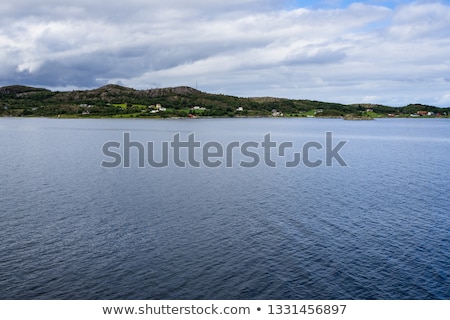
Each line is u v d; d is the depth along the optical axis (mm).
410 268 34375
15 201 53781
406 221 46250
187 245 39000
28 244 38938
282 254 37000
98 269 34062
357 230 43125
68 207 51156
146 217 47438
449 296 30328
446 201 55219
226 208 51344
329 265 34875
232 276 33031
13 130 197250
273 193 59688
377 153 114688
